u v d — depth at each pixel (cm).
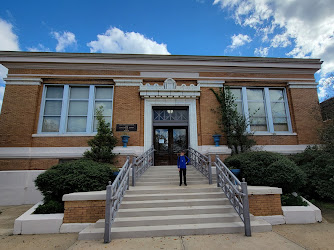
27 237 505
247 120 1130
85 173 670
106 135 960
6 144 987
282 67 1177
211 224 513
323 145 913
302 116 1141
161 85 1124
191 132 1082
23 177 947
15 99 1039
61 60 1094
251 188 610
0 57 1058
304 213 590
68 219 546
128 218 528
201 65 1147
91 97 1104
